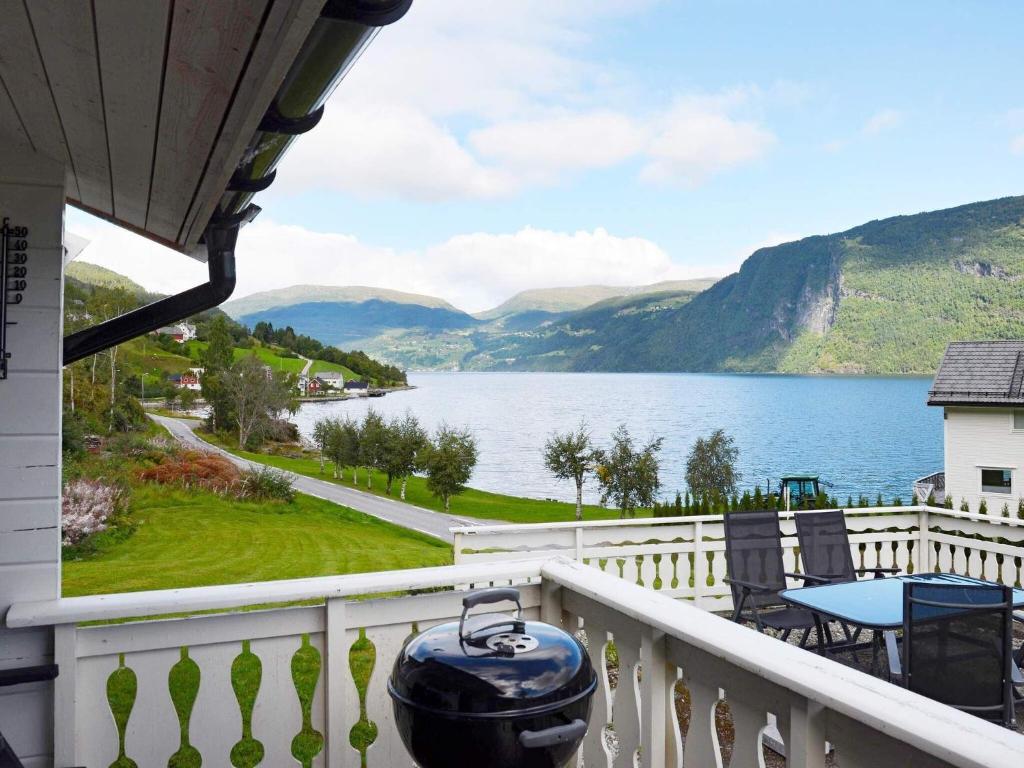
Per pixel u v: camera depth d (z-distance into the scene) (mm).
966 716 1241
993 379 32094
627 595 2080
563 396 181750
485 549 6215
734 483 46312
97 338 3117
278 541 18797
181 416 65750
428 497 49031
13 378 2391
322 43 1211
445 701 1450
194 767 2381
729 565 5457
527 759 1441
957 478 32375
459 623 1703
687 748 1933
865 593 4508
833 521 5914
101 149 2252
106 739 2240
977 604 3332
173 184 2455
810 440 100562
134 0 1182
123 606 2201
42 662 2246
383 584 2359
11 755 1848
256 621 2309
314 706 2377
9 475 2363
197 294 3178
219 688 2281
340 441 50219
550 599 2545
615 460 35125
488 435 102375
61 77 1693
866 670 4703
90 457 24203
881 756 1370
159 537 17875
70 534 15461
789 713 1591
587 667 1562
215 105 1594
